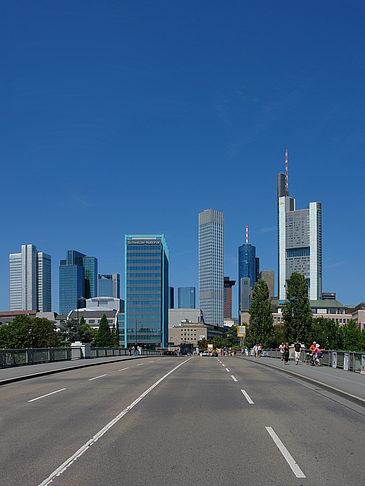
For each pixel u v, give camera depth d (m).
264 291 88.56
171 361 45.25
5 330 99.94
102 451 8.06
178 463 7.32
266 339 86.81
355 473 6.83
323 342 100.44
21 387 18.41
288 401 14.20
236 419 11.05
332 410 12.53
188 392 16.36
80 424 10.46
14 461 7.48
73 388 17.78
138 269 192.00
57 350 35.56
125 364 36.44
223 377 22.94
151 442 8.71
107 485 6.30
